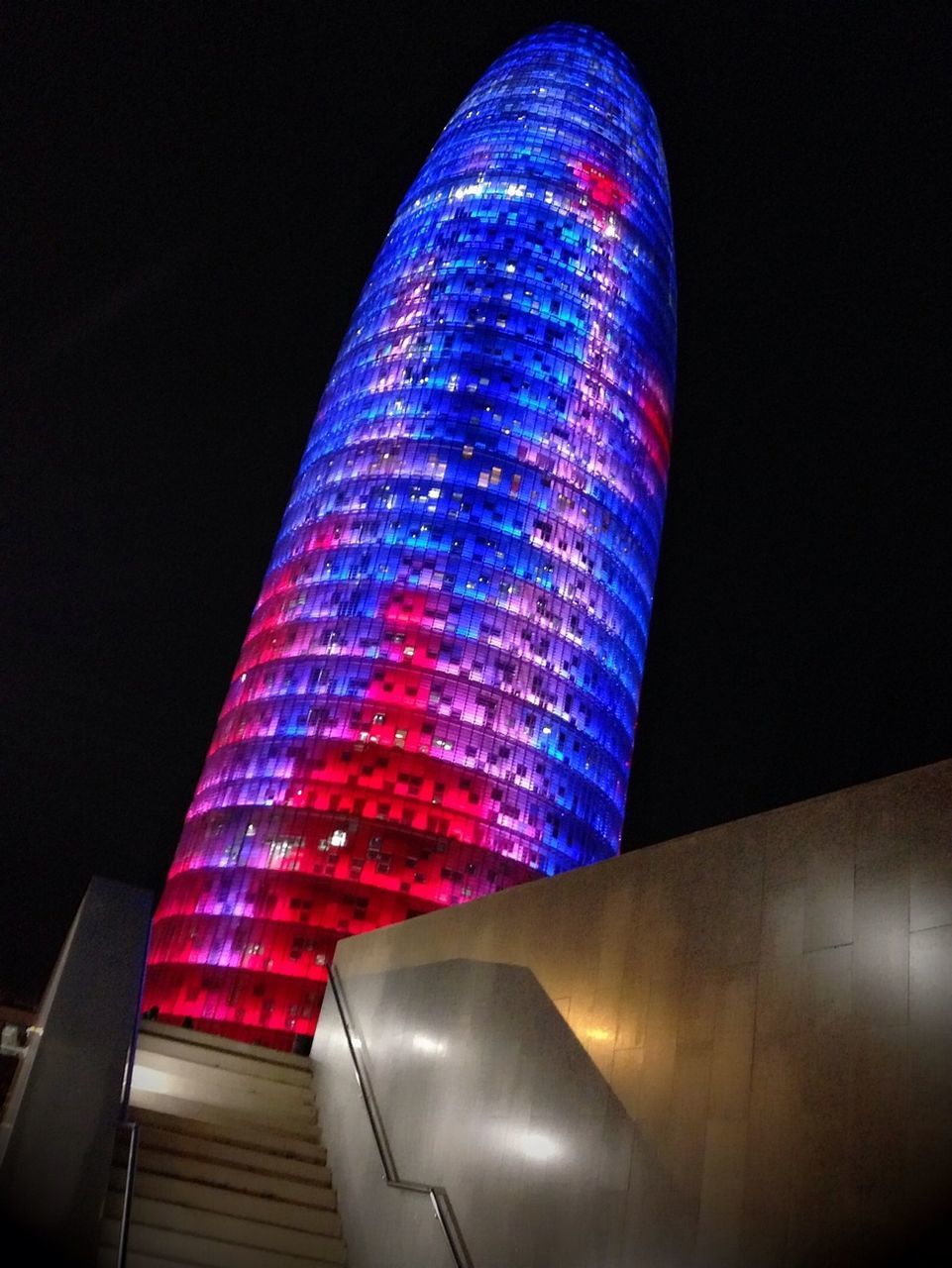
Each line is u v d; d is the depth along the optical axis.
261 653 114.75
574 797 112.19
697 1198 13.03
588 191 137.38
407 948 23.89
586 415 125.12
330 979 27.95
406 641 110.44
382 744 106.88
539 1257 15.03
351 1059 23.22
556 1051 16.89
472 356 123.81
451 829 105.31
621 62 152.50
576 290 130.62
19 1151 13.45
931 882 12.18
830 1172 11.65
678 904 15.84
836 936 13.00
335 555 115.94
